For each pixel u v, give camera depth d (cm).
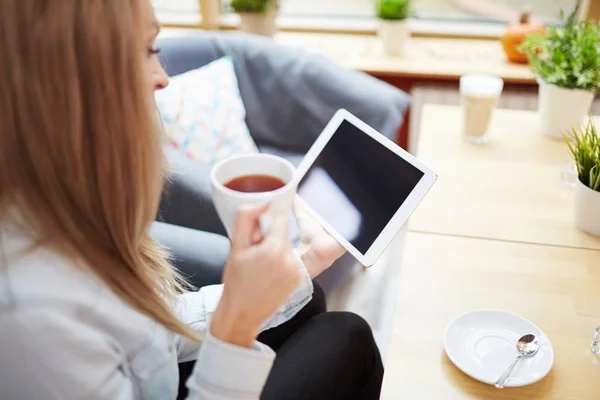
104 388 59
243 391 62
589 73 131
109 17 52
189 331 72
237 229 57
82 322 58
